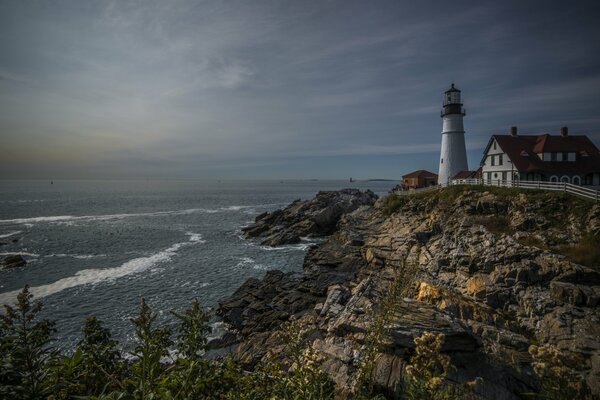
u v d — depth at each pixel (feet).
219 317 76.18
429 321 40.52
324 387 17.75
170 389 16.08
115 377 18.75
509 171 114.73
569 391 11.15
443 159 167.94
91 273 105.29
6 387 13.79
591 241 62.18
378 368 34.81
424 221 102.63
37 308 16.56
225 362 24.14
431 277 70.54
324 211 174.81
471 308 51.03
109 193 589.73
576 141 118.21
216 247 145.07
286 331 18.70
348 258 104.58
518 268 58.80
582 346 42.60
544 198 80.02
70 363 17.44
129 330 68.03
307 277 91.09
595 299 48.75
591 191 73.10
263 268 112.47
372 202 206.49
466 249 72.23
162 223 216.13
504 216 83.71
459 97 163.73
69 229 185.98
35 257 124.16
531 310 51.60
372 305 47.21
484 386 34.01
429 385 13.42
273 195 563.48
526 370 36.65
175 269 110.73
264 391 19.99
